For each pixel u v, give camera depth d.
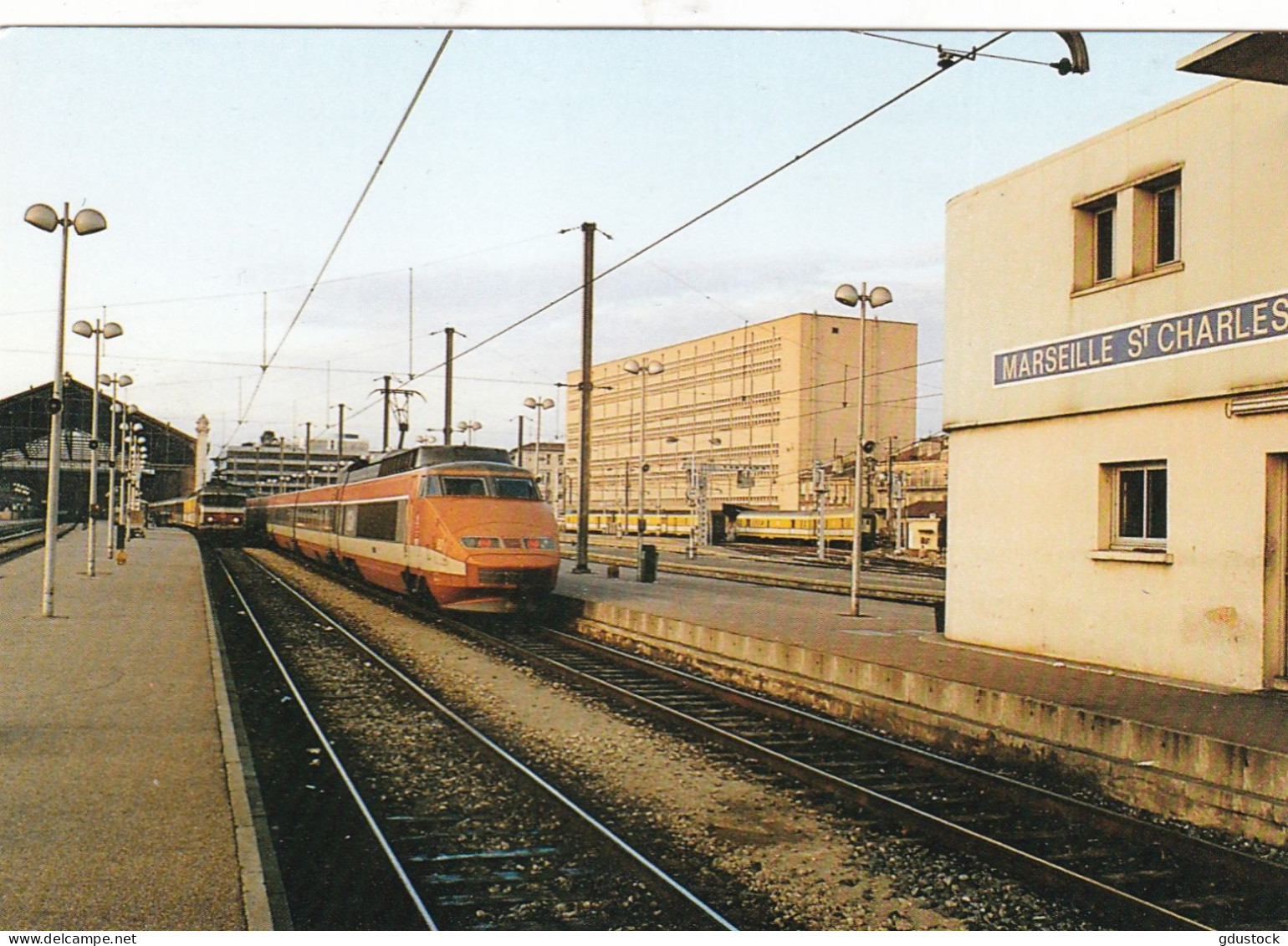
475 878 7.18
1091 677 12.26
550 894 6.93
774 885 7.20
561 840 8.05
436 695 14.09
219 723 10.67
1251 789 8.41
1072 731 10.18
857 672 13.58
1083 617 13.38
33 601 22.91
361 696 14.00
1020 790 9.44
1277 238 10.91
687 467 61.47
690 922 6.46
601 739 11.60
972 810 9.19
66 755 9.28
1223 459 11.55
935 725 11.89
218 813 7.55
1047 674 12.41
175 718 10.91
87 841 6.93
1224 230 11.51
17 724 10.56
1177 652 12.05
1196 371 11.81
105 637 17.27
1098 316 13.20
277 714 12.80
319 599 27.47
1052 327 13.94
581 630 22.22
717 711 13.48
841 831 8.41
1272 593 11.09
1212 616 11.64
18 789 8.17
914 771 10.54
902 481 60.94
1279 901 7.06
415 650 18.34
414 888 6.83
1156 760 9.29
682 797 9.33
